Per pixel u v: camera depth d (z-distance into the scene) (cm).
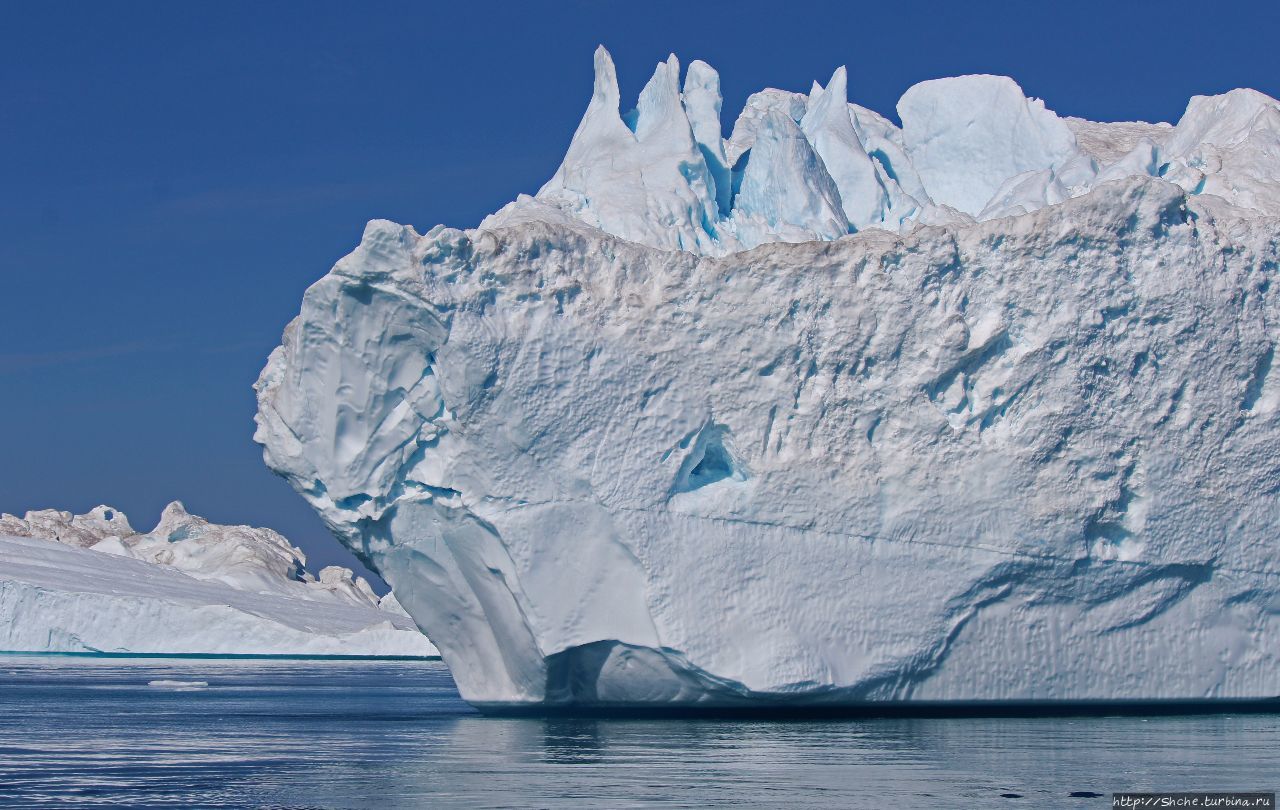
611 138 5203
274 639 12794
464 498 4300
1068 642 4500
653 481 4228
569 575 4228
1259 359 4547
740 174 5500
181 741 4288
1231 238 4553
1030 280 4375
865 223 5400
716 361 4281
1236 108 5556
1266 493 4597
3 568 12725
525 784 3088
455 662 4766
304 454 4538
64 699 6662
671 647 4162
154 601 12638
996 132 5791
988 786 3028
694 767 3328
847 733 4053
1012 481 4388
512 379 4184
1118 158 5972
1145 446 4472
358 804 2869
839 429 4331
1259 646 4659
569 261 4291
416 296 4147
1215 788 3009
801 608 4262
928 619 4341
